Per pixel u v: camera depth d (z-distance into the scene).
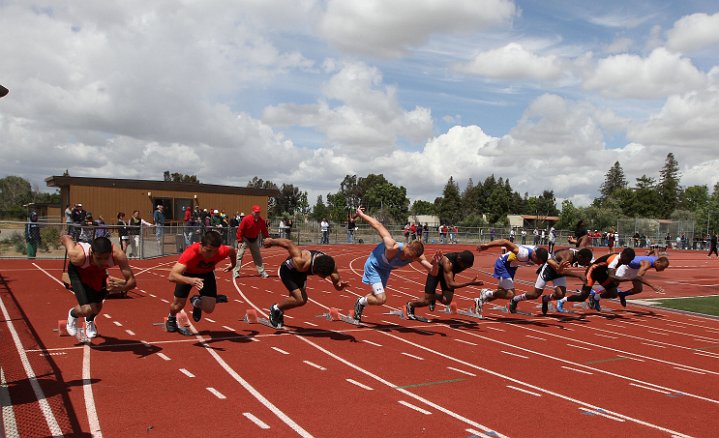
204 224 24.73
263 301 11.38
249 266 18.53
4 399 5.06
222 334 8.17
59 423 4.57
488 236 47.44
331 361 6.99
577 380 6.72
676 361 8.09
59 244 18.16
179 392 5.52
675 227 52.41
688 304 14.31
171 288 12.50
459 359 7.45
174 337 7.81
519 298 11.45
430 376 6.55
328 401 5.48
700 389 6.61
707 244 49.66
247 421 4.84
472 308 11.14
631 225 52.34
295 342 7.91
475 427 4.96
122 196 28.80
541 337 9.34
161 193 29.92
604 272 11.81
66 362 6.33
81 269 6.89
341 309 10.96
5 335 7.45
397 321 10.01
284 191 67.88
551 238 36.38
